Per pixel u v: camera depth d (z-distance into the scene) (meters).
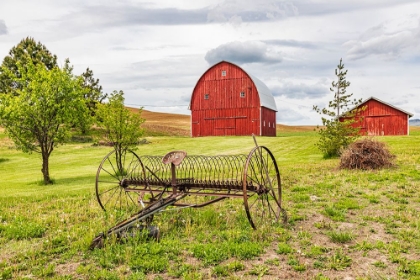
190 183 11.61
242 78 60.16
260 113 59.09
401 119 52.12
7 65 60.31
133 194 16.17
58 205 14.63
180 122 109.38
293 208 12.72
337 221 11.11
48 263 8.55
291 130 106.50
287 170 21.75
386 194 14.16
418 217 11.05
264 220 11.14
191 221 11.34
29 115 23.27
